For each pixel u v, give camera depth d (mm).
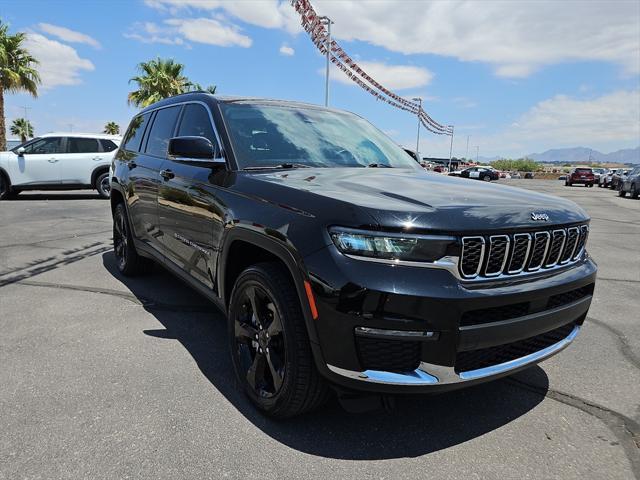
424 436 2457
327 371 2146
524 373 3227
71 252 6555
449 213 2145
